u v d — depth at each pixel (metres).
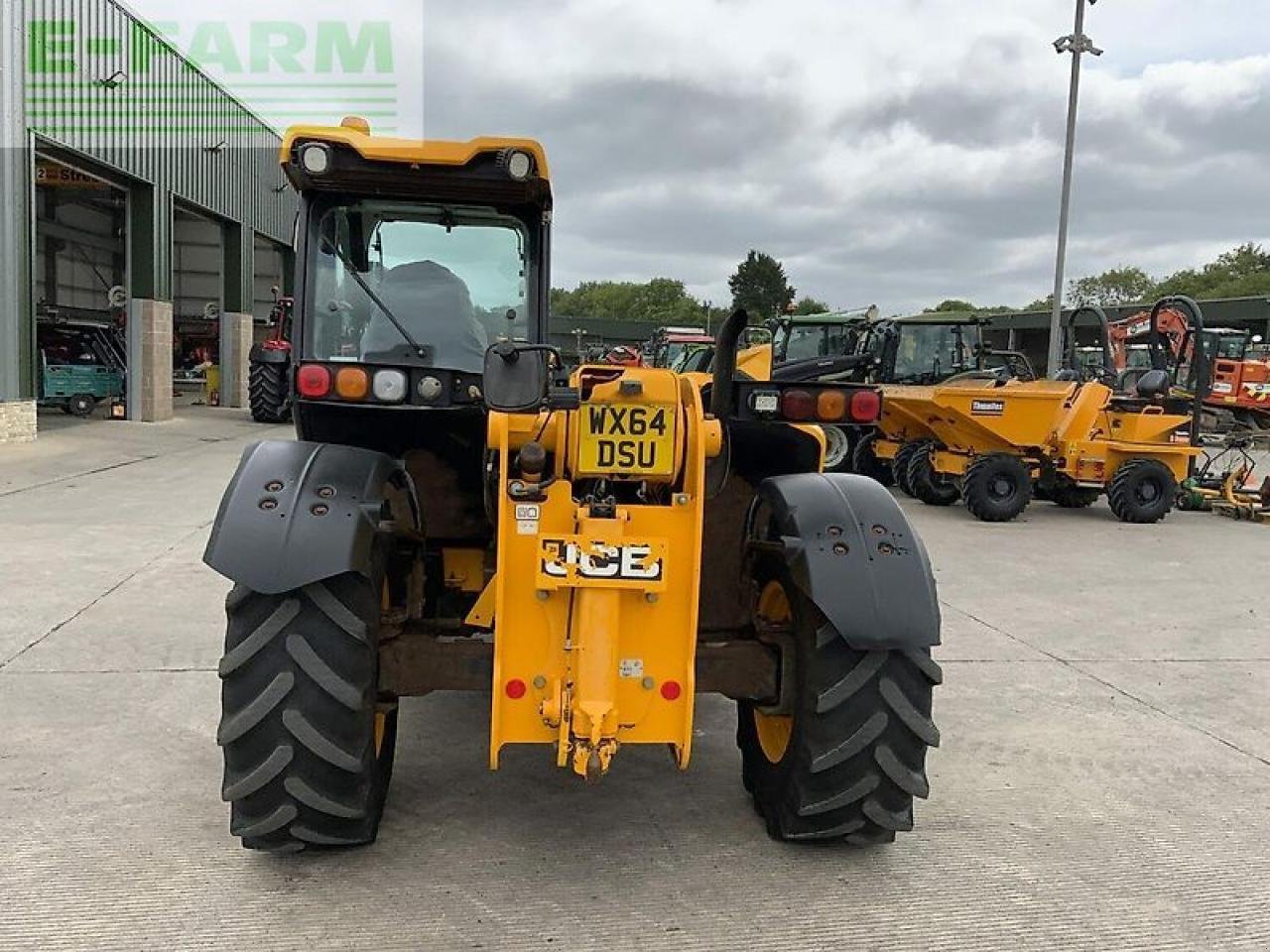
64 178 18.30
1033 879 3.07
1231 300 38.44
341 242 3.64
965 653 5.55
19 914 2.69
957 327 14.68
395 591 3.30
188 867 2.96
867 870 3.08
